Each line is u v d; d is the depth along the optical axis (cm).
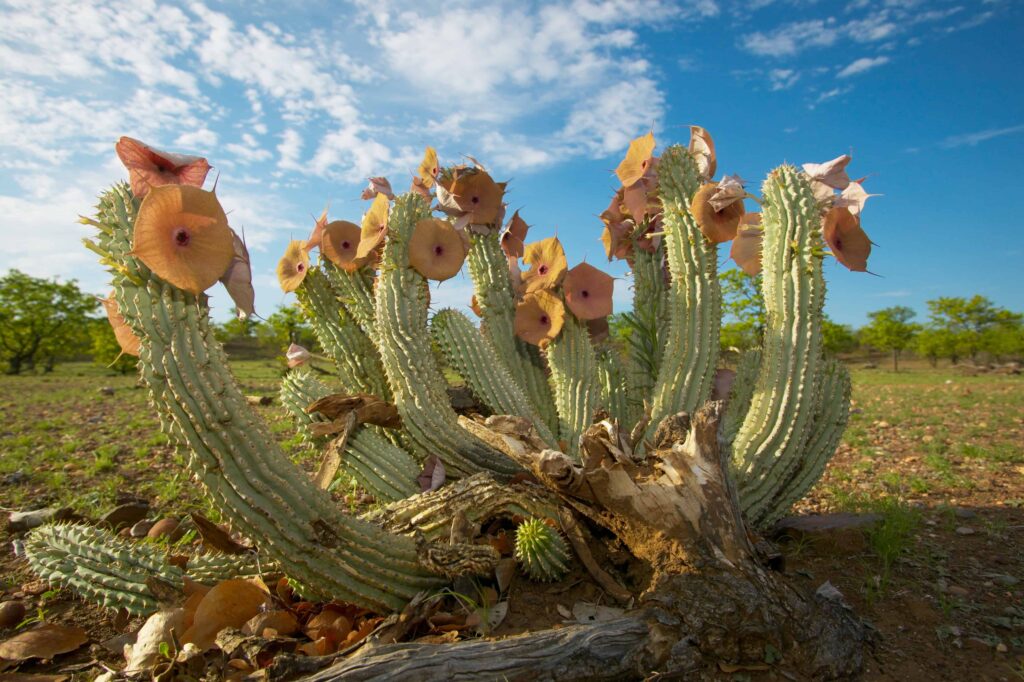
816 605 54
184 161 50
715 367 80
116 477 132
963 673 52
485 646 46
